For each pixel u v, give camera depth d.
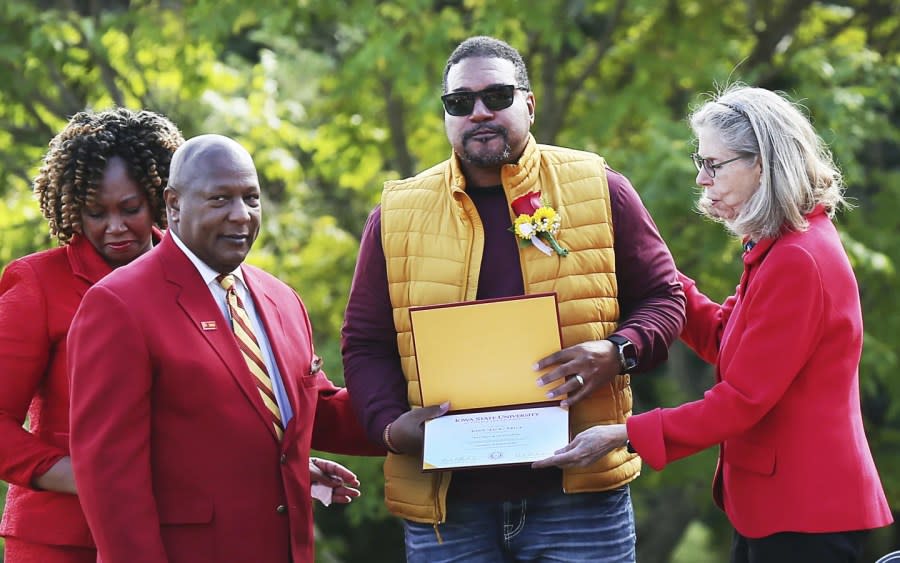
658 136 20.44
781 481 8.11
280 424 8.26
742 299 8.36
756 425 8.28
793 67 22.47
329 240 23.41
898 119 27.92
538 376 8.38
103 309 7.79
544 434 8.34
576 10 21.14
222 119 22.58
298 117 23.95
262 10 21.28
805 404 8.09
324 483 9.58
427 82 21.56
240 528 7.95
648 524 27.45
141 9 22.03
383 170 26.45
